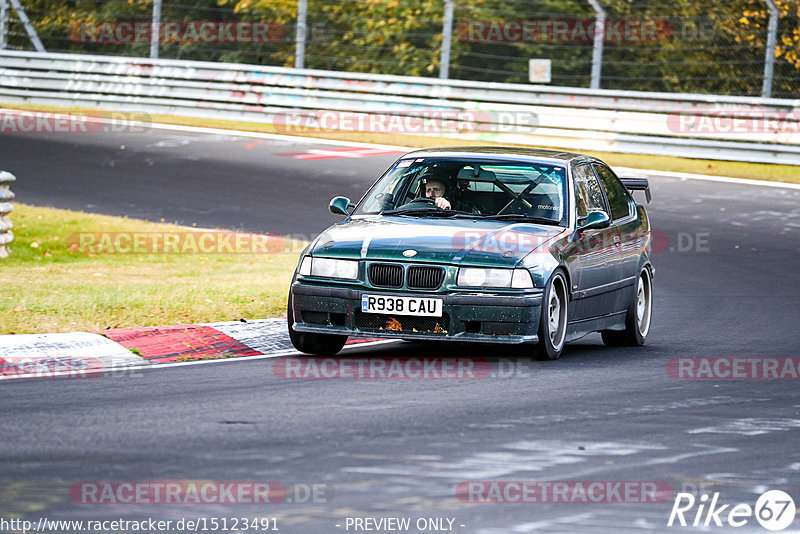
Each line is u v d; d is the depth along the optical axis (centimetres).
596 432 1775
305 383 2142
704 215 4997
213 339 2583
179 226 4588
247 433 1725
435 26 9238
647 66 8744
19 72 7869
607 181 2903
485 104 6756
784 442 1745
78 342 2461
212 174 5728
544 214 2570
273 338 2636
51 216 4634
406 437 1712
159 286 3300
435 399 2002
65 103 7781
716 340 2883
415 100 6919
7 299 2988
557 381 2209
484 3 9162
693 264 4138
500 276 2331
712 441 1739
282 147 6550
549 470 1549
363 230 2481
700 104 6341
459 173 2667
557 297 2442
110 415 1844
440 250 2367
